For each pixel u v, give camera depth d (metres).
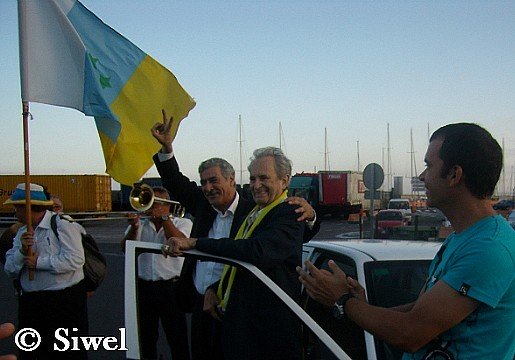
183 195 4.23
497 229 1.84
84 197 36.22
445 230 11.48
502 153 1.92
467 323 1.82
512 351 1.83
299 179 42.62
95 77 4.62
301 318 2.44
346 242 4.48
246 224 3.26
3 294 10.50
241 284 2.78
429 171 1.97
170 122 4.22
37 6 4.57
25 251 4.16
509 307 1.80
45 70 4.55
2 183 36.22
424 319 1.81
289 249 2.79
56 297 4.26
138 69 4.71
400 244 4.29
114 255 17.34
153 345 5.14
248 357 2.71
